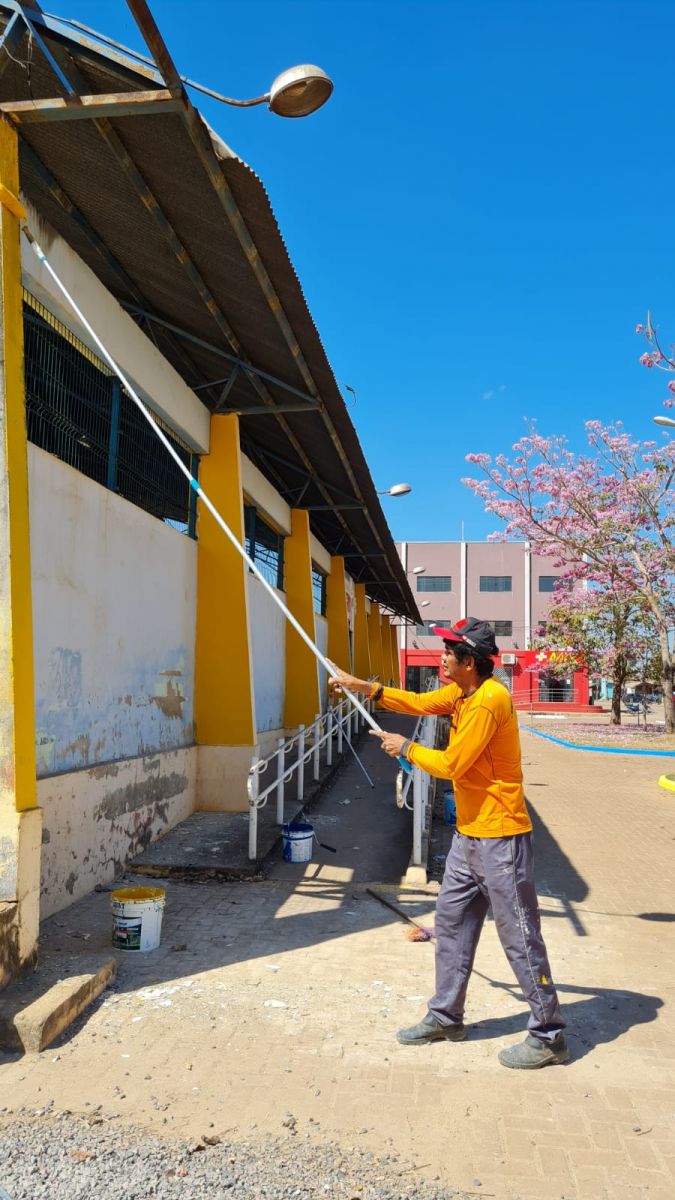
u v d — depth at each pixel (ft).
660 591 82.38
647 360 58.13
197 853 24.21
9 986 13.06
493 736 11.69
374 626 96.94
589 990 15.17
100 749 21.99
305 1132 9.83
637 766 57.52
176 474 30.04
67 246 19.89
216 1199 8.52
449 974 12.36
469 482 81.05
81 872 20.13
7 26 14.48
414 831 23.31
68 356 21.25
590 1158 9.44
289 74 14.56
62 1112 10.13
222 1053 11.91
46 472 18.83
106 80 15.78
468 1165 9.25
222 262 20.56
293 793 34.27
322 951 16.67
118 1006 13.48
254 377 28.19
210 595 31.22
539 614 174.81
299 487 45.93
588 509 78.07
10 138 14.71
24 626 13.93
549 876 24.59
